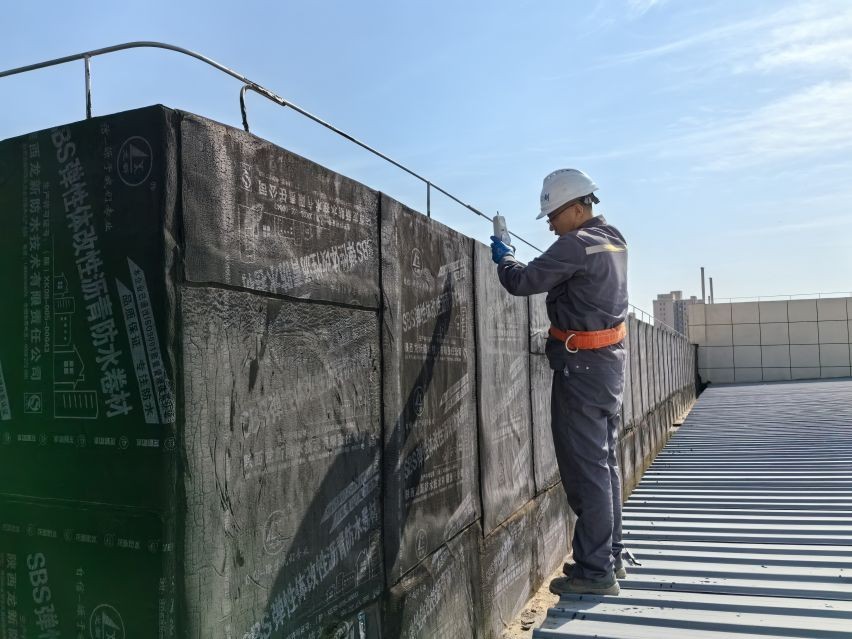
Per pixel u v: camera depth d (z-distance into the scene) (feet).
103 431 6.91
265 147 8.08
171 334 6.64
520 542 17.06
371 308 10.37
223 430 7.24
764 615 10.77
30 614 7.26
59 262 7.22
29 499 7.35
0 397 7.58
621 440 28.02
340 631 9.15
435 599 12.05
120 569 6.73
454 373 13.52
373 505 10.20
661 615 10.71
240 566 7.39
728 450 32.83
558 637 10.15
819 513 18.83
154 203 6.66
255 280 7.80
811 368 102.06
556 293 11.58
